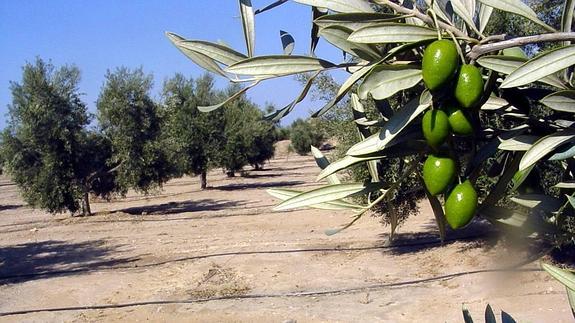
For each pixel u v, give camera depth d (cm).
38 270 1152
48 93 1908
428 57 104
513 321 149
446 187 113
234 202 2223
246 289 898
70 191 1944
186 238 1425
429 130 109
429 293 797
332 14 113
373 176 146
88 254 1297
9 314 859
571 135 113
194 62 130
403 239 1147
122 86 2020
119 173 2044
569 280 125
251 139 3381
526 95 129
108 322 798
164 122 2223
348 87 116
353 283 886
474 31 119
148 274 1052
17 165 1927
